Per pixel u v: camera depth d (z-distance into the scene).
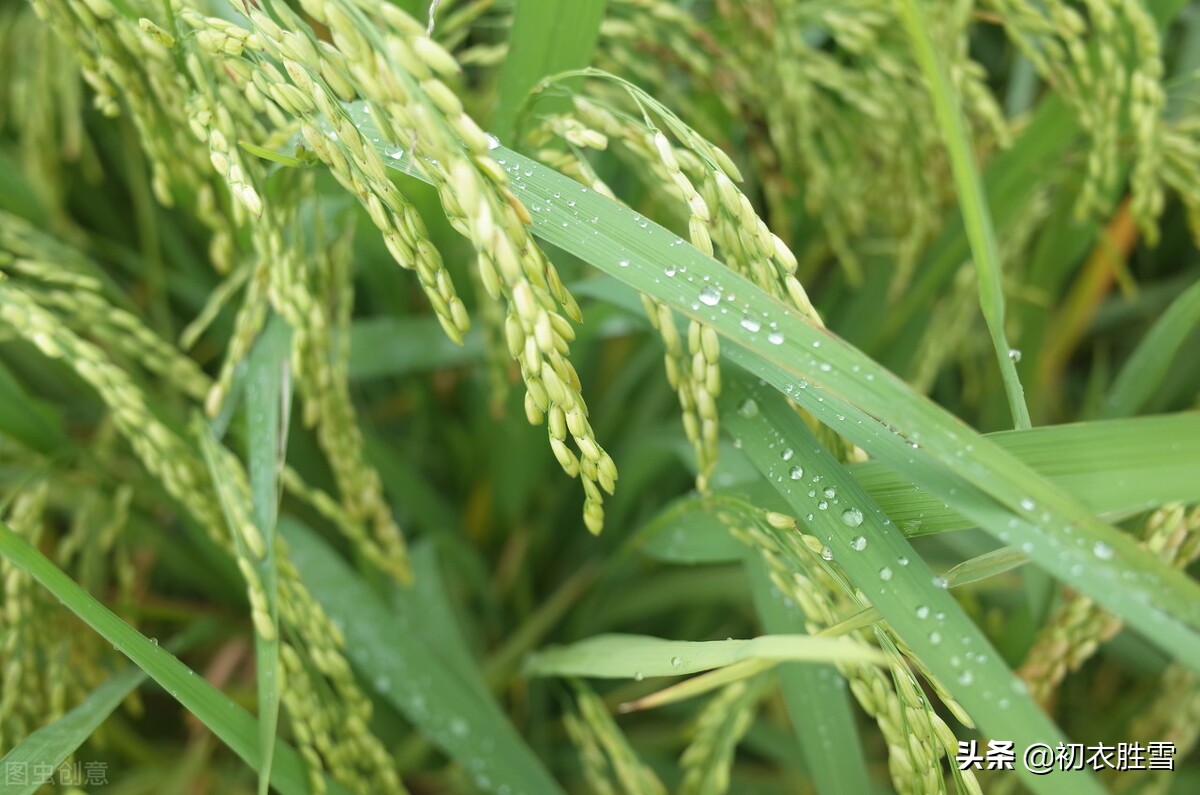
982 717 0.30
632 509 0.53
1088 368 0.62
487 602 0.52
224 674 0.48
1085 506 0.30
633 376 0.51
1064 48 0.44
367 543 0.40
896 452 0.31
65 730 0.34
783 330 0.30
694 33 0.40
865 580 0.31
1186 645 0.28
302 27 0.30
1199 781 0.45
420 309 0.52
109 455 0.44
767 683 0.39
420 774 0.49
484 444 0.51
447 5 0.39
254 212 0.31
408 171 0.33
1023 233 0.45
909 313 0.47
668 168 0.31
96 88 0.35
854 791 0.37
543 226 0.32
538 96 0.35
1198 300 0.38
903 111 0.41
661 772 0.50
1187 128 0.41
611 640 0.36
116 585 0.48
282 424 0.36
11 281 0.36
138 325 0.38
